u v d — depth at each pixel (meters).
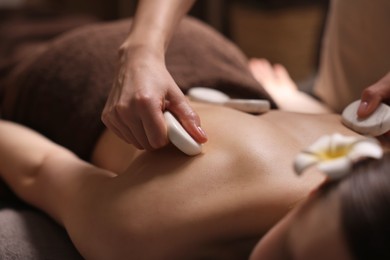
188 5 0.85
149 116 0.64
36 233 0.74
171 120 0.65
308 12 2.04
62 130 0.93
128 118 0.65
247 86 0.94
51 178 0.77
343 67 1.12
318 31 2.10
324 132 0.71
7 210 0.84
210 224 0.60
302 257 0.46
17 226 0.75
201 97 0.83
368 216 0.43
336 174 0.46
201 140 0.65
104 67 0.93
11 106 1.01
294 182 0.61
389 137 0.70
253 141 0.65
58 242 0.73
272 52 2.09
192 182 0.62
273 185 0.60
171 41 0.96
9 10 1.93
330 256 0.44
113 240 0.61
